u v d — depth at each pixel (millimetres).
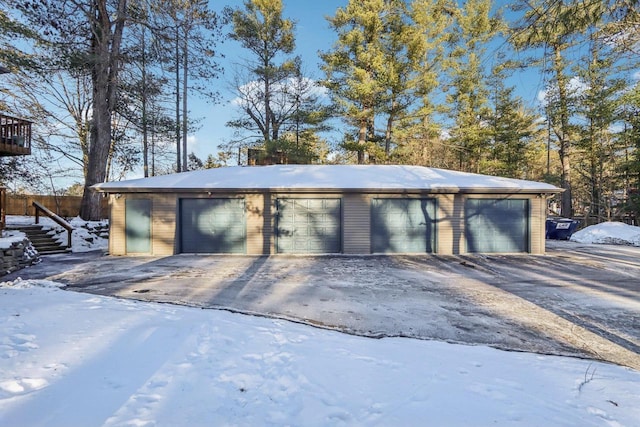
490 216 12047
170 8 13914
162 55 15305
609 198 22906
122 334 3695
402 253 11914
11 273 8109
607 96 17938
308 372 2947
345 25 20125
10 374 2746
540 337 4312
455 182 12281
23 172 16875
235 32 21406
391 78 18641
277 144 21000
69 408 2303
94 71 14812
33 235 11703
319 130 23062
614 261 10297
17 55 12711
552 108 17984
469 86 21734
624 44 4172
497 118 23750
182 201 11789
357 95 19422
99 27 13820
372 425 2199
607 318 5059
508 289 6797
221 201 11828
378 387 2707
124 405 2355
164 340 3564
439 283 7324
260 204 11828
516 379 2932
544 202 12055
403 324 4746
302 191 11688
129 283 7086
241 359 3191
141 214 11617
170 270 8688
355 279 7703
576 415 2357
